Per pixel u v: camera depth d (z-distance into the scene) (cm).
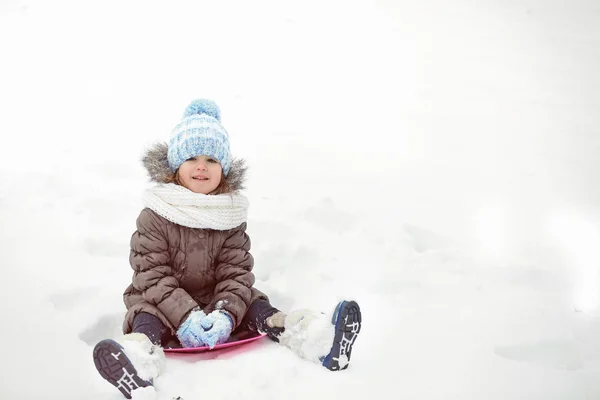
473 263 399
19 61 909
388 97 861
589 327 322
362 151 636
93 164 507
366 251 402
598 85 974
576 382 263
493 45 1215
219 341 264
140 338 245
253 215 439
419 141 685
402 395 243
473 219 483
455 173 589
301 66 1005
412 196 522
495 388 255
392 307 333
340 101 827
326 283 355
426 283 366
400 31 1300
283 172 554
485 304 343
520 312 333
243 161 318
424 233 448
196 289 298
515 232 462
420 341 295
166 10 1341
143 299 278
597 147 693
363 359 272
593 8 1559
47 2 1290
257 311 283
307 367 256
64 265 345
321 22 1330
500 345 297
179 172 302
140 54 1012
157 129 646
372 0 1560
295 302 333
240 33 1204
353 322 252
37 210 411
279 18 1337
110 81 845
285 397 235
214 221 290
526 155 656
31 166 504
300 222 439
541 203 525
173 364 255
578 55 1162
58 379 243
